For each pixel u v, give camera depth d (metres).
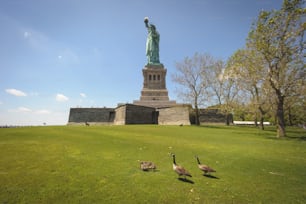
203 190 10.78
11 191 10.02
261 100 40.31
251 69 35.25
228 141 28.34
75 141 24.16
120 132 34.78
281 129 34.25
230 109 50.69
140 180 11.91
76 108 78.12
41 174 12.40
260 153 20.53
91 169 13.62
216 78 67.12
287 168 15.41
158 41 96.06
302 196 10.45
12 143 22.09
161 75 88.44
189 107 65.88
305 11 30.00
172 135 32.97
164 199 9.63
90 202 9.18
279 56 32.62
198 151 20.48
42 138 26.09
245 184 11.91
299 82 31.14
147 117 69.75
